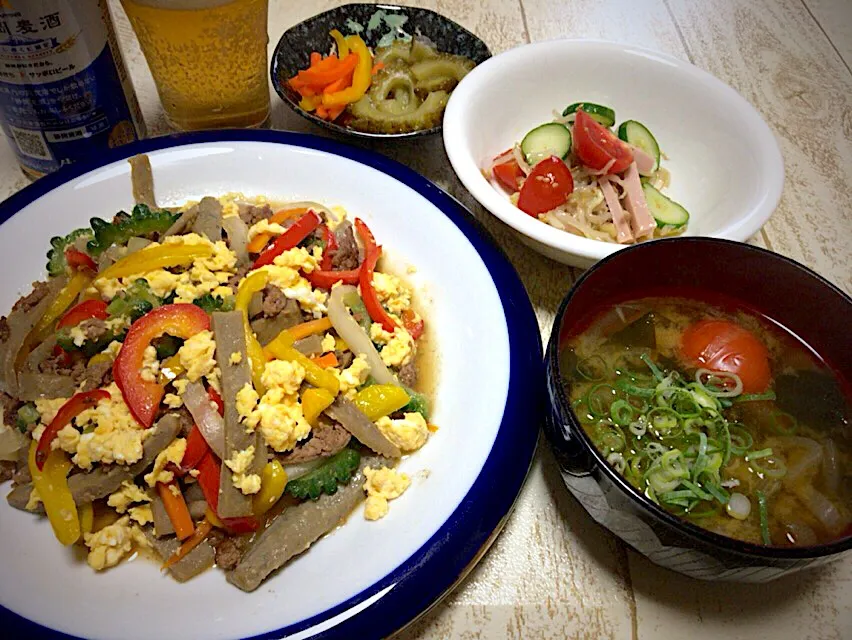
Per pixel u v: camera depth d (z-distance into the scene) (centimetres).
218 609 22
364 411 27
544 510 27
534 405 26
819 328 27
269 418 25
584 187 36
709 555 21
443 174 38
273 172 34
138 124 36
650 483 24
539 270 34
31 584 22
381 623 22
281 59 38
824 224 38
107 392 25
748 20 51
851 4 53
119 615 22
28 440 25
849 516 24
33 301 29
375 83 38
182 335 27
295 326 29
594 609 24
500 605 24
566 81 38
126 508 25
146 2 31
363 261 31
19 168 37
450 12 49
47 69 30
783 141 42
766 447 25
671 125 38
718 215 34
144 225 30
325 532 25
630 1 51
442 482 25
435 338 30
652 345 28
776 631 24
